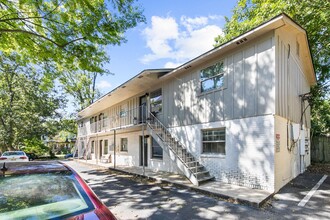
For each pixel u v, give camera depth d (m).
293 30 8.77
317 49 14.41
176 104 11.65
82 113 24.66
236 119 8.33
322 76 16.06
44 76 9.53
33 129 26.92
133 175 11.55
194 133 10.32
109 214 2.26
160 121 12.88
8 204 2.21
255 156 7.57
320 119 18.86
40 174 2.78
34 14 7.08
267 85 7.40
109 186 8.74
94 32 7.23
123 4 7.19
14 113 25.19
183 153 10.38
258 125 7.56
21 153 18.56
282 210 5.52
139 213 5.40
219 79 9.20
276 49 7.45
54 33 7.30
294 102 9.78
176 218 5.05
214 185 8.08
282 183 7.71
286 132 8.35
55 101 29.34
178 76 11.59
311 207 5.71
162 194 7.29
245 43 8.19
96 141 22.47
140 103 15.38
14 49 8.23
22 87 24.59
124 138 17.23
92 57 8.09
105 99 17.20
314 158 15.56
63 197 2.41
